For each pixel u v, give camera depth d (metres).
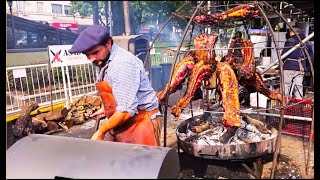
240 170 3.27
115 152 1.72
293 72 6.27
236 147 2.88
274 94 3.83
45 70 6.18
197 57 3.43
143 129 2.60
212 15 3.57
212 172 3.24
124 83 2.25
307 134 4.36
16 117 5.21
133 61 2.32
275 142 3.01
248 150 2.90
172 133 4.69
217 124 3.90
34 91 5.93
